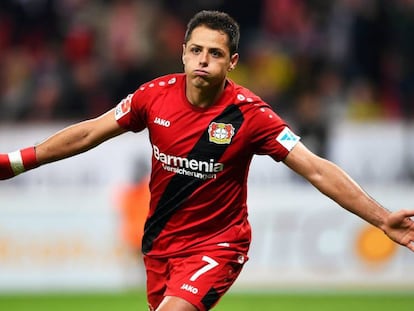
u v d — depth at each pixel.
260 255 42.50
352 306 38.03
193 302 18.16
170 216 18.83
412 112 50.78
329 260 42.72
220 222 18.80
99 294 40.62
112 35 51.19
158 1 52.56
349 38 51.56
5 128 44.03
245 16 52.94
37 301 38.75
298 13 53.09
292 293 41.34
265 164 43.16
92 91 48.88
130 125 18.89
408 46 51.62
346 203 17.55
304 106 44.75
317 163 17.83
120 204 42.06
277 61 51.69
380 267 43.00
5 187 41.91
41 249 41.62
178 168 18.44
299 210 42.72
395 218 17.06
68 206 41.91
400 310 37.22
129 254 41.78
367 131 44.56
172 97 18.42
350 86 50.38
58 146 18.91
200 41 17.67
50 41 51.72
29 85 48.78
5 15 52.38
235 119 18.19
